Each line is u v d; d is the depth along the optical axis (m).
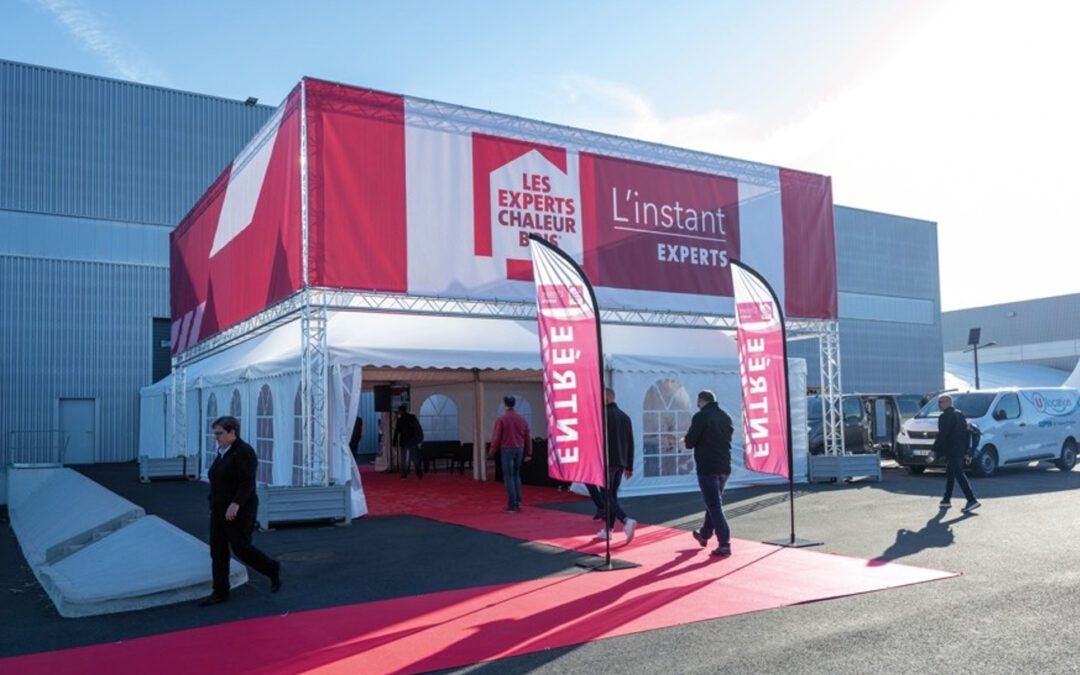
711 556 8.61
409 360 13.12
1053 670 4.85
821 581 7.29
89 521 13.05
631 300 15.45
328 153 12.61
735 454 16.02
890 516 11.32
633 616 6.26
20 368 28.05
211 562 7.47
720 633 5.74
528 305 14.36
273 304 13.92
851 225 44.22
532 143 14.62
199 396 20.58
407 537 10.35
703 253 16.41
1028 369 51.59
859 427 20.75
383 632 6.01
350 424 12.47
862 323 43.91
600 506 11.26
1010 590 6.84
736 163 17.03
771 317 9.95
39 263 28.66
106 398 29.47
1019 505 12.25
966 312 67.12
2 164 28.27
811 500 13.35
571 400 8.51
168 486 19.05
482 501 14.22
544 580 7.66
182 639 5.94
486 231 13.95
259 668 5.25
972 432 13.08
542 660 5.25
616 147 15.59
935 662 5.01
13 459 27.73
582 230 15.00
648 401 15.20
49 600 7.75
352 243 12.67
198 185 31.77
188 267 21.67
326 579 7.92
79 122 29.78
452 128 13.80
